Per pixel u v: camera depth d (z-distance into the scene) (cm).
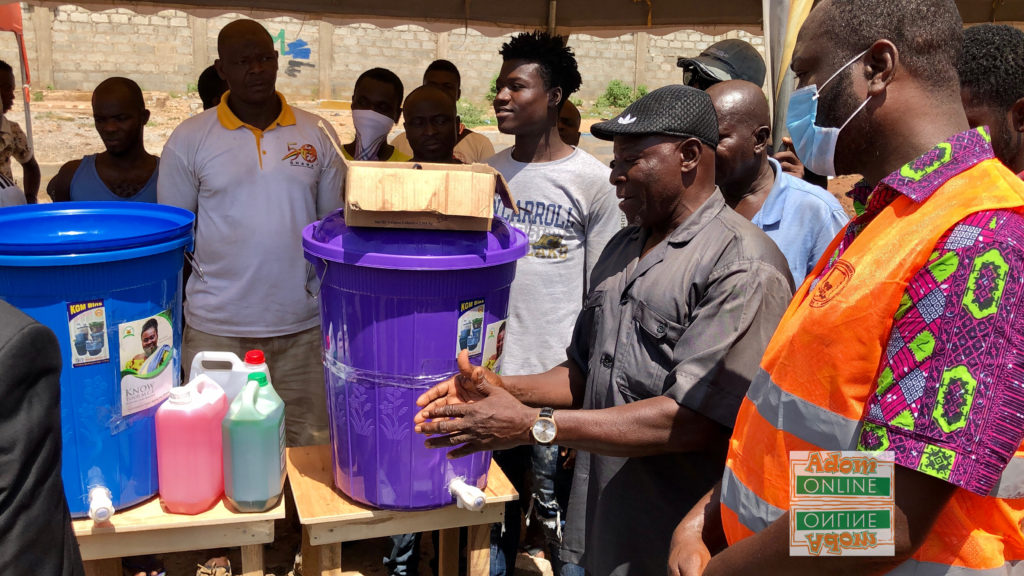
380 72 470
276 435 207
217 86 468
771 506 132
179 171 309
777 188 273
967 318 105
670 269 192
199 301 316
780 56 402
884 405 112
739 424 145
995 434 103
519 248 206
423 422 180
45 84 1883
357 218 194
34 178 528
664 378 190
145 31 1930
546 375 223
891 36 122
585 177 298
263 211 309
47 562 120
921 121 123
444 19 657
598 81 2170
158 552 207
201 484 205
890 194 123
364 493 213
